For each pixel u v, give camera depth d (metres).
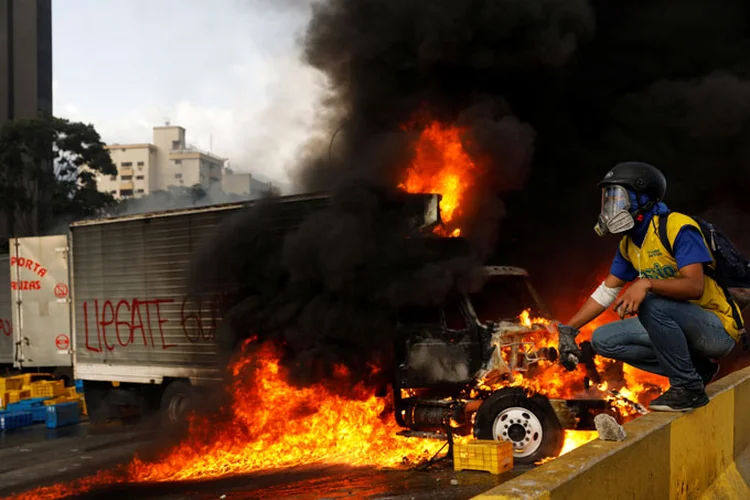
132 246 11.40
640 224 3.40
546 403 7.21
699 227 3.28
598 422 2.75
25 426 12.29
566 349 3.53
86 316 12.02
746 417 4.67
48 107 48.97
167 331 10.85
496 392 7.40
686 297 3.23
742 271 3.34
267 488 6.98
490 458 6.82
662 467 3.02
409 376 8.14
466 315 8.16
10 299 17.09
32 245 14.75
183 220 10.76
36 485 7.79
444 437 7.71
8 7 46.44
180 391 10.63
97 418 12.24
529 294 9.03
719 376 11.29
